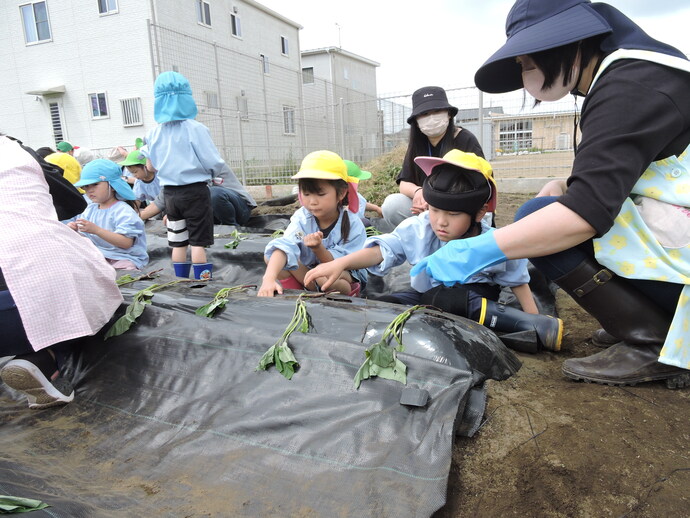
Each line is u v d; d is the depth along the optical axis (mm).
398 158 11805
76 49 17391
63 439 1925
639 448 1722
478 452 1778
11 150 2254
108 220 4574
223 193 6477
